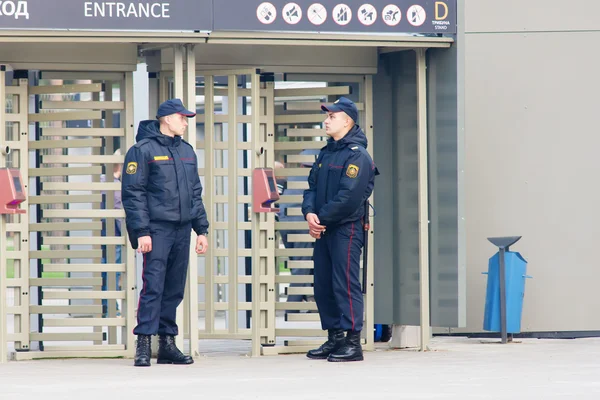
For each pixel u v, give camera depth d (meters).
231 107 24.16
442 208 23.61
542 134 28.61
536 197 28.56
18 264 23.14
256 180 22.69
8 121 22.92
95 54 22.88
